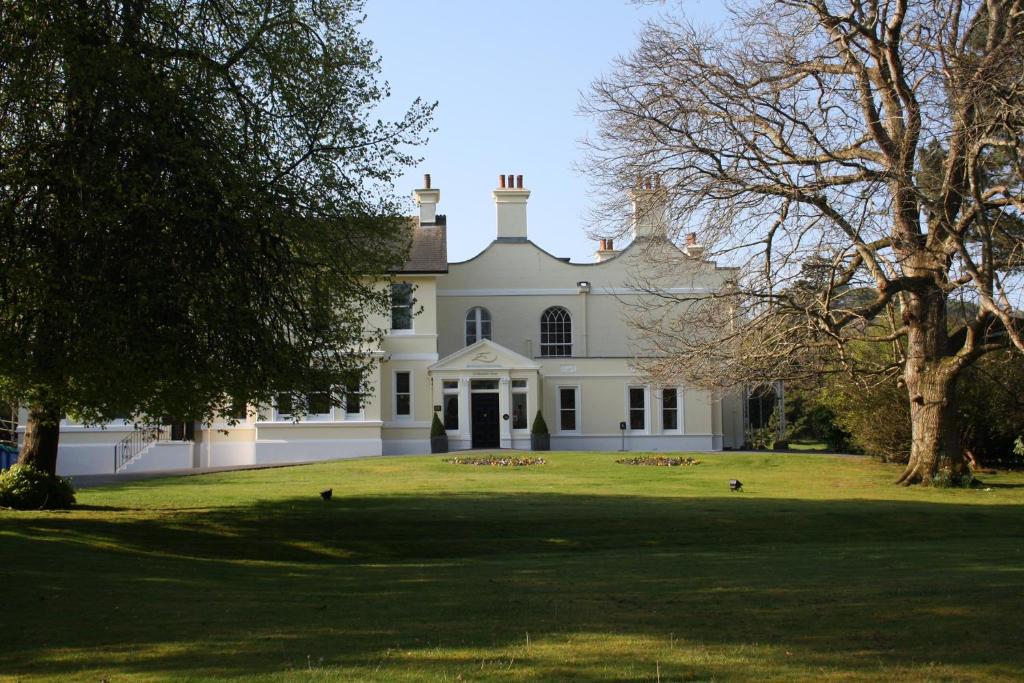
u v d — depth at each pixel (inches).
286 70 692.1
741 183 951.0
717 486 1048.2
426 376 1793.8
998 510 847.1
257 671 322.7
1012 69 860.6
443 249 1834.4
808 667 324.2
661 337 1253.7
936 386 1069.1
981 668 322.3
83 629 394.6
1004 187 884.6
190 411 690.8
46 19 593.6
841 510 831.7
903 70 1001.5
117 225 589.0
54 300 574.6
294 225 669.3
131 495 962.1
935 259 986.1
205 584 519.5
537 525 761.0
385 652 348.8
